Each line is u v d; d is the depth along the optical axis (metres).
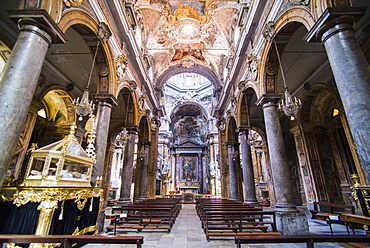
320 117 11.72
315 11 4.60
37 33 3.92
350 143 8.03
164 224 7.33
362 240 2.53
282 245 4.97
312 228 7.19
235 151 14.72
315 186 10.55
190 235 6.12
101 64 7.45
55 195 4.01
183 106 32.41
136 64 10.78
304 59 8.97
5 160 3.22
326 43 4.18
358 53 3.79
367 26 6.54
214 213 5.74
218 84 17.97
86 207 5.40
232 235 5.50
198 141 34.66
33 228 3.74
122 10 7.92
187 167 33.34
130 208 6.63
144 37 13.17
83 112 5.62
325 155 11.13
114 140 16.27
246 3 9.23
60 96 11.14
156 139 18.08
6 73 3.56
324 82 9.43
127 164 10.92
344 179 10.48
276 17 6.53
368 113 3.40
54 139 11.86
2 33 6.55
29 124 8.43
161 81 18.38
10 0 5.82
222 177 16.52
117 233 6.38
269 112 7.31
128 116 11.23
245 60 9.94
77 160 5.29
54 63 9.30
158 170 27.50
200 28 14.03
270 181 15.61
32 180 4.37
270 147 6.99
